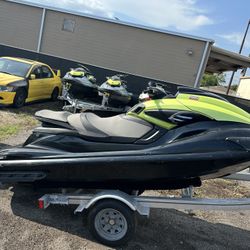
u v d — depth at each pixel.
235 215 4.98
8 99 10.07
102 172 3.59
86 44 17.67
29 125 8.59
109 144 3.72
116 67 17.55
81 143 3.78
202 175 3.50
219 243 4.12
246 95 36.88
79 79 10.95
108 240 3.64
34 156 3.80
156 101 3.81
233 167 3.42
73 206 4.39
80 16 17.47
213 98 3.75
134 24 16.91
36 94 11.53
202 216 4.79
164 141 3.62
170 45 16.86
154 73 17.22
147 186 3.78
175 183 3.75
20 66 11.36
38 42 18.11
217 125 3.57
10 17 18.27
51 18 17.83
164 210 4.75
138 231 4.09
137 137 3.69
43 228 3.83
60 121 3.99
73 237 3.74
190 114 3.61
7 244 3.48
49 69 12.66
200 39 16.50
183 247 3.91
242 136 3.45
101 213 3.62
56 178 3.75
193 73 16.88
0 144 6.56
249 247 4.14
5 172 3.86
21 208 4.18
